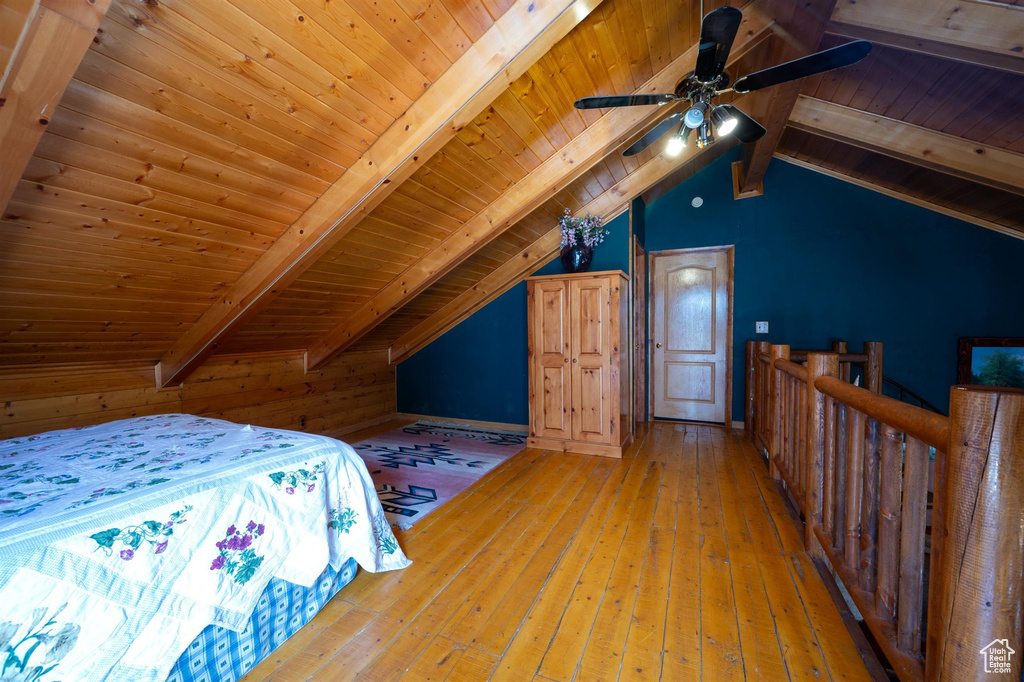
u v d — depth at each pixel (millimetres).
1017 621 789
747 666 1370
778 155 4184
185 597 1222
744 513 2492
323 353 3953
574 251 3764
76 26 1095
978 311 3629
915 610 1121
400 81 1886
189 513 1263
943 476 1008
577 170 2906
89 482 1312
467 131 2357
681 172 4215
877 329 3924
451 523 2424
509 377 4734
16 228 1595
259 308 2711
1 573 922
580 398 3719
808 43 2322
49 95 1188
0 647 911
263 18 1415
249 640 1396
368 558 1824
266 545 1445
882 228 3883
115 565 1097
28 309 2012
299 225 2314
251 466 1489
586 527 2350
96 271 2002
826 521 1867
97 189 1638
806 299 4145
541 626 1575
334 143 1997
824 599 1699
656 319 4871
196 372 3250
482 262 4078
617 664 1390
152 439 1834
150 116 1506
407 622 1608
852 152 3457
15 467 1452
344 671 1382
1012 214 3303
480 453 3803
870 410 1326
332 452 1781
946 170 2832
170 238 2031
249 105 1649
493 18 1815
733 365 4438
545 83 2295
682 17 2238
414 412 5258
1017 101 2223
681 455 3615
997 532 792
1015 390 802
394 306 3592
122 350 2699
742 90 1972
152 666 1143
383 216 2660
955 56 2076
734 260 4391
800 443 2328
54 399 2570
